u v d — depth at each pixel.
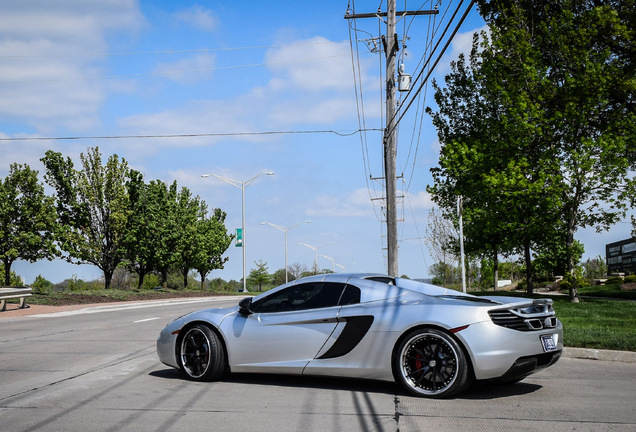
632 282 36.34
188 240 45.88
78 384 7.12
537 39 24.08
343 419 5.34
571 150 21.52
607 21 21.81
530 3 24.38
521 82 22.72
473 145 24.52
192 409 5.76
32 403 6.07
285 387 6.86
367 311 6.61
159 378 7.53
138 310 23.44
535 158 23.75
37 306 23.83
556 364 8.70
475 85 28.33
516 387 6.83
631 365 8.61
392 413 5.55
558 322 6.74
